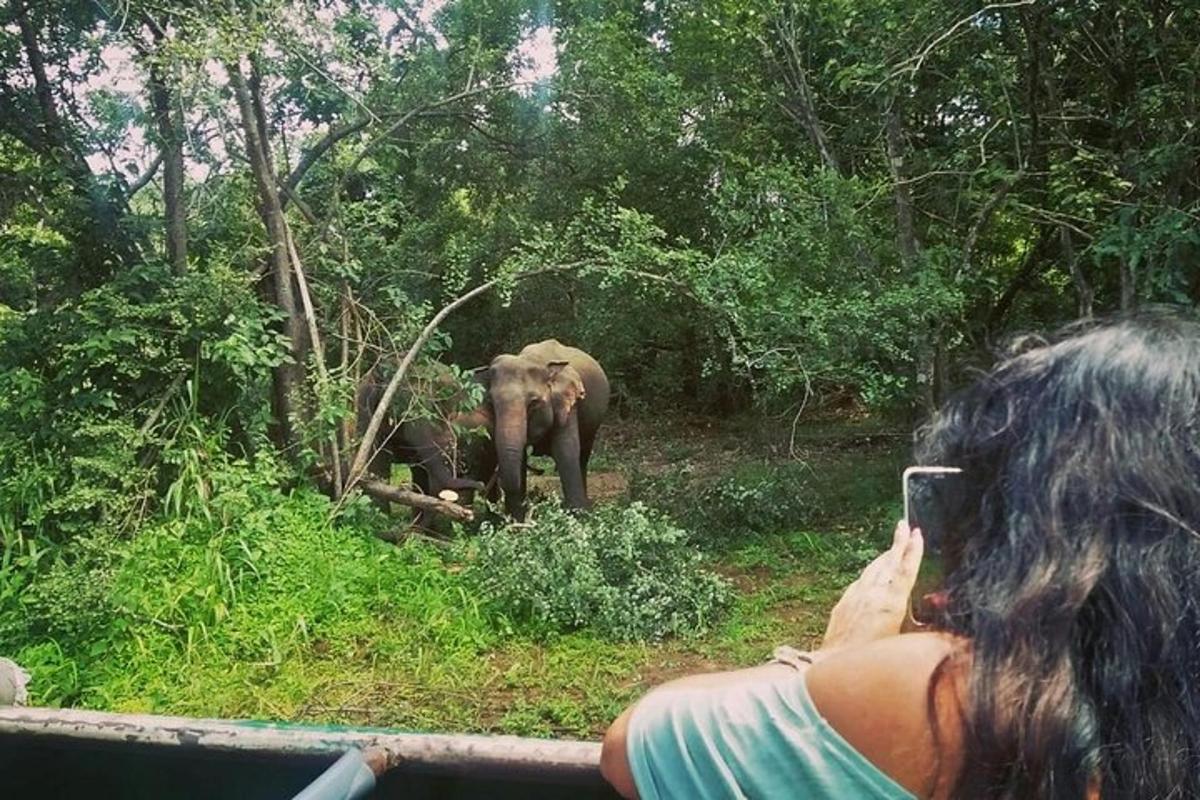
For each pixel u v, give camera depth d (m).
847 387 12.15
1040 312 11.23
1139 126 8.02
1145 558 0.95
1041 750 0.93
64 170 7.96
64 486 6.73
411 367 8.72
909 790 1.01
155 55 7.05
